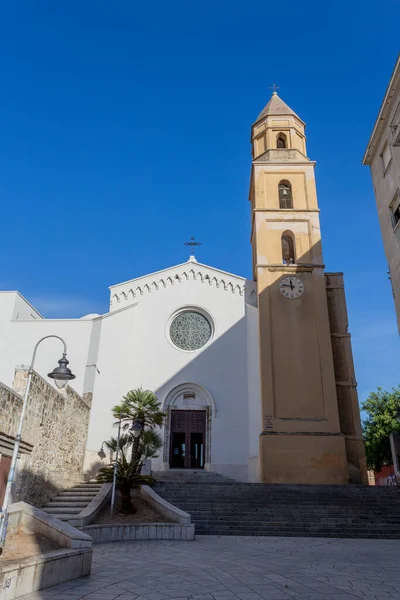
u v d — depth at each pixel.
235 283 28.80
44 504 16.17
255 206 29.94
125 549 11.50
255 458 24.17
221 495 18.38
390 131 19.28
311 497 18.38
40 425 15.60
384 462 37.34
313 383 24.92
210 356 27.09
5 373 25.36
